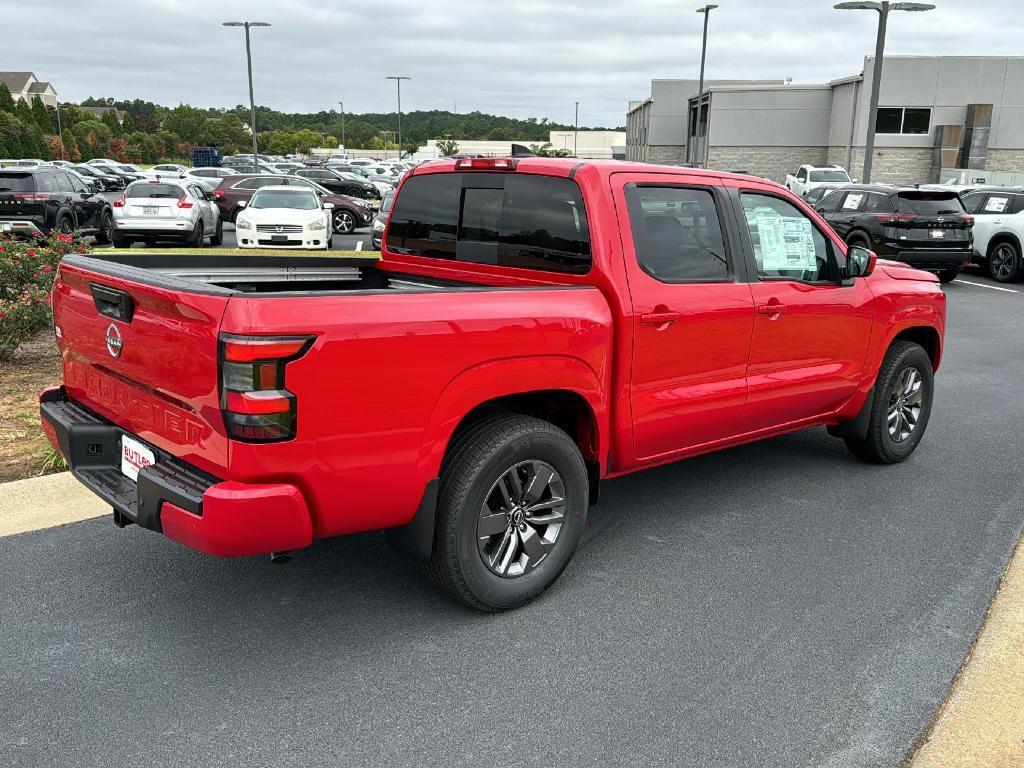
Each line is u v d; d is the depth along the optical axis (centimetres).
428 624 362
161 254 436
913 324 560
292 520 293
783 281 470
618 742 288
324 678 321
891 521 484
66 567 403
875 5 2714
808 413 514
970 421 697
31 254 848
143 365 317
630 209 397
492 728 294
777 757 282
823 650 348
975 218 1756
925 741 290
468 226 448
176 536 301
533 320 347
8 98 8825
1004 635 358
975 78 4153
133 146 10244
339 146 14662
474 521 346
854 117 4419
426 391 317
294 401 285
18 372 746
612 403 396
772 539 456
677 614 375
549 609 377
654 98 6006
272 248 1828
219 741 285
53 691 309
